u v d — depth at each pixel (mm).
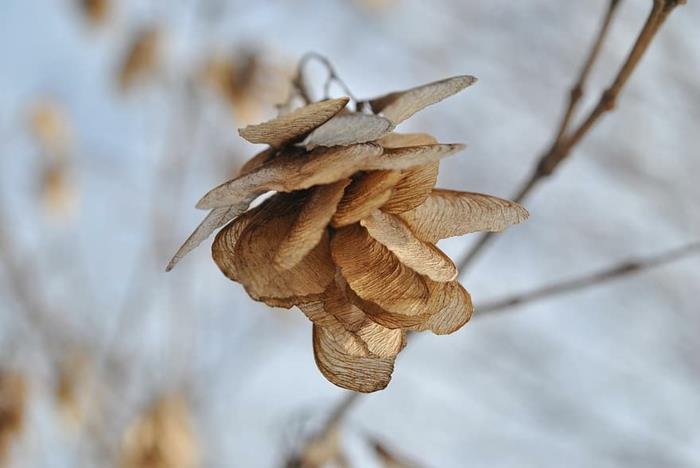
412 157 465
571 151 555
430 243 474
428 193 470
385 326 466
